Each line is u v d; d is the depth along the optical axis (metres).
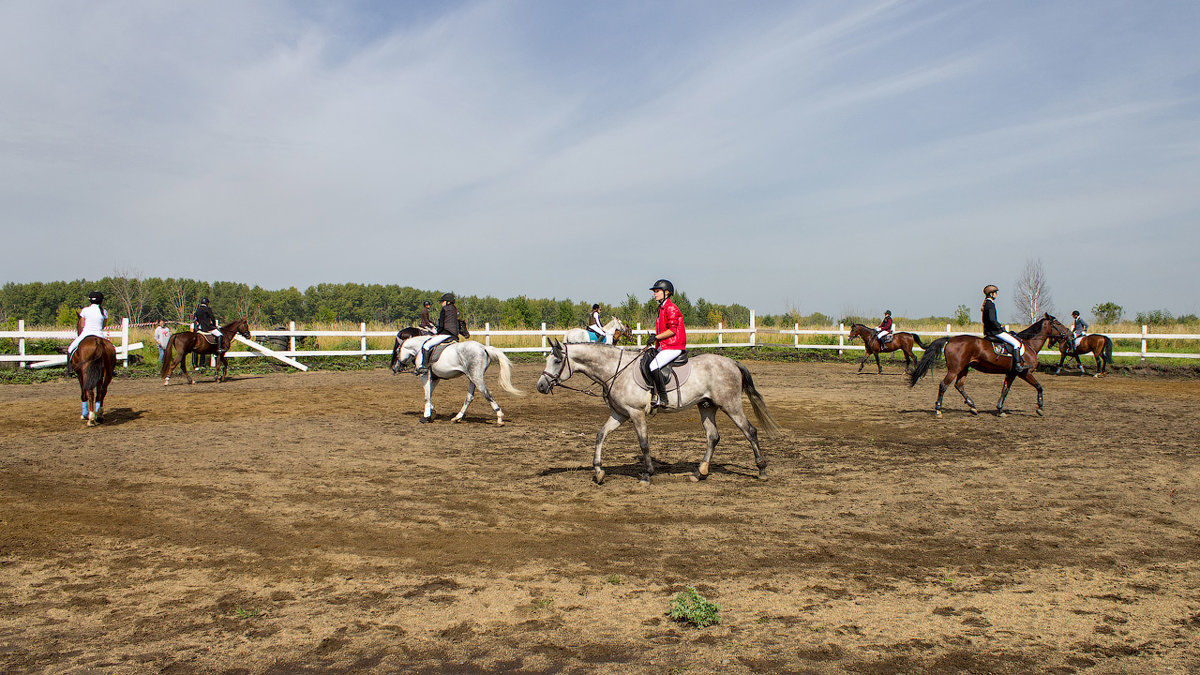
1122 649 4.16
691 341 32.88
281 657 4.12
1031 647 4.19
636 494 7.95
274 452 10.08
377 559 5.82
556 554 5.96
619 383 8.30
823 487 8.30
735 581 5.34
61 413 13.42
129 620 4.63
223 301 83.25
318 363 24.28
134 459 9.49
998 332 13.79
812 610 4.77
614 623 4.58
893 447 10.80
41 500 7.45
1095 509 7.30
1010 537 6.41
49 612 4.75
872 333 23.20
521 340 30.67
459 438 11.44
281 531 6.54
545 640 4.34
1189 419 13.40
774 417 14.00
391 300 98.12
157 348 24.47
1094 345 22.81
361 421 13.02
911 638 4.32
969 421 13.37
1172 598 4.96
